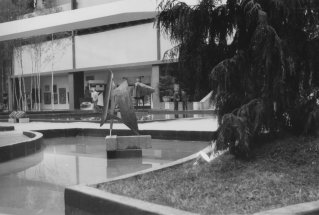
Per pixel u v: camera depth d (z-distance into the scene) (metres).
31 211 5.64
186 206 4.50
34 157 10.87
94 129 16.27
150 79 33.22
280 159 5.77
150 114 25.39
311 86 6.32
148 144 10.41
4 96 42.16
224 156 6.34
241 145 5.86
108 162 9.84
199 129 14.47
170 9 6.42
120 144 10.35
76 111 30.97
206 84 6.72
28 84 43.03
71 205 5.16
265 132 6.39
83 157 10.84
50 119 24.09
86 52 35.66
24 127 19.23
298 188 4.90
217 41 6.62
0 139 13.80
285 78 6.11
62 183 7.57
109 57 34.06
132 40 32.41
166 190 5.16
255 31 5.82
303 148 5.85
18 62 39.91
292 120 6.37
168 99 29.75
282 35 6.10
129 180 5.80
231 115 5.83
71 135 16.58
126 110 10.43
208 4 6.32
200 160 6.65
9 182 7.69
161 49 30.61
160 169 6.34
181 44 6.60
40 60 36.88
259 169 5.58
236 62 6.05
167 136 14.25
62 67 37.59
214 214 4.22
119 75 35.22
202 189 5.11
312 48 6.18
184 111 24.75
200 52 6.56
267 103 6.03
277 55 5.92
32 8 36.84
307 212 4.02
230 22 6.47
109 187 5.37
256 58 6.00
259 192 4.84
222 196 4.80
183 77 6.83
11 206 5.92
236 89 6.22
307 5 5.96
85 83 38.09
